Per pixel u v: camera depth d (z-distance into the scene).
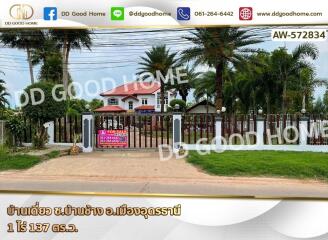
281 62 28.06
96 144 18.61
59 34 25.70
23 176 12.73
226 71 32.31
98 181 11.81
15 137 18.84
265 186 11.23
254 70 27.30
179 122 17.88
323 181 12.16
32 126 18.83
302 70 28.39
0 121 17.83
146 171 13.58
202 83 42.25
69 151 17.44
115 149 18.56
